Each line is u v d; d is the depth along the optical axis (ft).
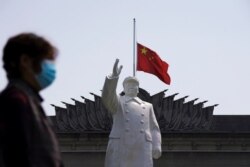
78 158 259.60
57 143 25.53
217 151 261.24
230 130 274.36
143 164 84.07
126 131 84.69
